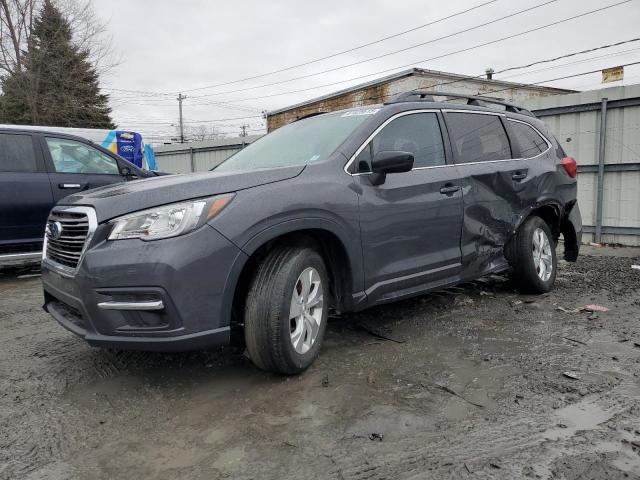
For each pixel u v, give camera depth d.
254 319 2.94
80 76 25.47
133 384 3.12
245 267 3.05
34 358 3.62
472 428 2.50
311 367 3.29
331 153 3.51
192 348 2.77
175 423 2.63
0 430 2.61
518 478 2.10
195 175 3.23
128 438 2.51
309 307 3.19
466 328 4.04
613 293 5.14
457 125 4.39
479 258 4.38
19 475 2.22
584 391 2.88
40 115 24.75
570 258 5.64
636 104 8.34
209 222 2.78
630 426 2.50
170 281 2.66
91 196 3.08
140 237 2.73
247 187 2.97
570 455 2.26
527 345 3.64
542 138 5.29
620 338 3.76
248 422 2.62
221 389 3.01
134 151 12.41
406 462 2.23
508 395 2.85
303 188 3.13
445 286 4.11
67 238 3.05
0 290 6.00
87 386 3.12
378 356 3.46
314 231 3.25
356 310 3.49
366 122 3.73
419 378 3.09
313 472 2.18
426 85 22.47
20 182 6.27
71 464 2.30
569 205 5.37
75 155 6.87
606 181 8.80
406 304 4.74
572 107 9.03
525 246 4.79
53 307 3.42
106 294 2.75
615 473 2.12
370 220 3.45
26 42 23.28
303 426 2.56
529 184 4.78
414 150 3.95
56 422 2.68
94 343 2.84
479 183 4.31
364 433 2.47
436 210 3.91
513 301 4.83
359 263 3.40
